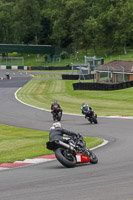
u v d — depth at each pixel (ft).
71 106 405.59
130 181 85.71
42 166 116.78
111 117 295.28
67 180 90.89
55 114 275.18
